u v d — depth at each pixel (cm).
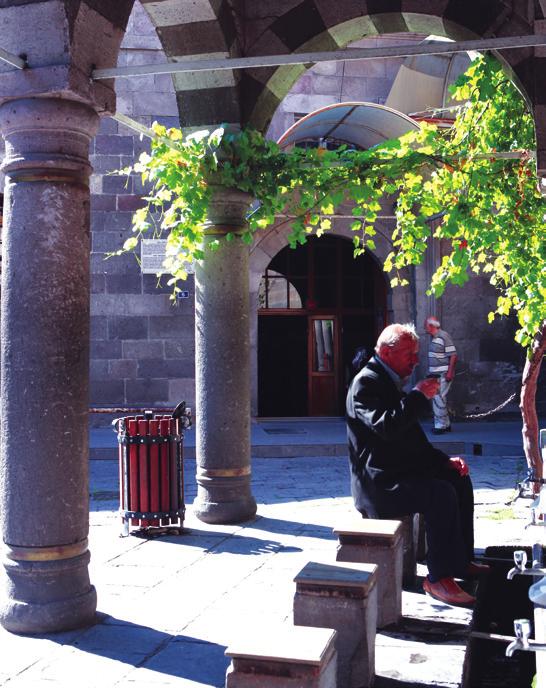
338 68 1602
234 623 453
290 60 466
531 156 679
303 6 720
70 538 449
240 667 283
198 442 739
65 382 448
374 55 465
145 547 638
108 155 1555
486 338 1655
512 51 650
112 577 549
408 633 430
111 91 476
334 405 1772
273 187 714
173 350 1573
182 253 720
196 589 519
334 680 304
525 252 691
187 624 452
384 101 1609
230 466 730
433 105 1525
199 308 734
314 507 826
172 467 677
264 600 494
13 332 448
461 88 718
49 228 448
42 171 447
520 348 1662
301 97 1598
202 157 669
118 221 1557
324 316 1770
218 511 726
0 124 455
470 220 692
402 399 484
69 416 449
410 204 734
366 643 360
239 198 718
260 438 1396
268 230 1605
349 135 1554
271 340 1855
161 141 663
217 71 706
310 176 724
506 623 528
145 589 520
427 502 479
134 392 1569
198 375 738
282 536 672
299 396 1859
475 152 702
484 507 823
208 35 690
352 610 361
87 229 464
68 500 448
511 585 540
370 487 494
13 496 446
